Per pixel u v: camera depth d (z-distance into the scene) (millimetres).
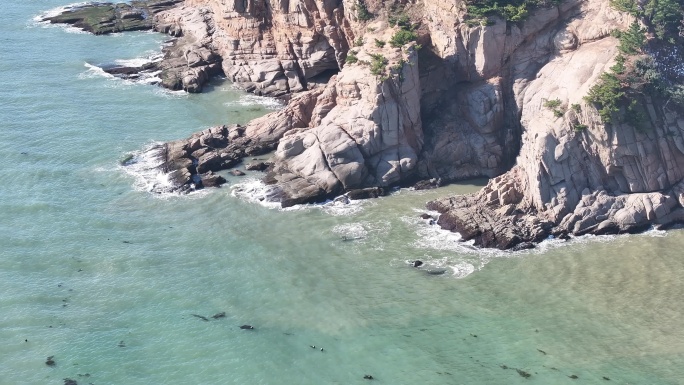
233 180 108625
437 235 96312
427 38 115750
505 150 109375
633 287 87062
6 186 107312
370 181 106250
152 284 89188
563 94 103625
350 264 91938
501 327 82125
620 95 97812
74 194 105875
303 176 106938
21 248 95000
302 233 97625
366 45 116000
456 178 108500
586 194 97188
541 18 110875
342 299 86500
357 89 109625
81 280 89875
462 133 110188
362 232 97375
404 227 98062
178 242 96375
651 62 101500
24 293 87688
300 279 89688
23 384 75625
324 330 82312
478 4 113062
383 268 91062
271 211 102125
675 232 95375
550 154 97500
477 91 109875
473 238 95188
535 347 79562
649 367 76938
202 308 85562
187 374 76938
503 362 77812
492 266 90875
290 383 75812
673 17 105812
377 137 106562
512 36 110812
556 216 96125
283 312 84875
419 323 82938
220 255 93875
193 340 81188
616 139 97438
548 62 109938
